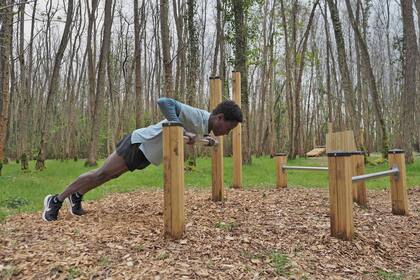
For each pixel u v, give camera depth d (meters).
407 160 13.88
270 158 21.17
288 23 23.92
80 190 4.29
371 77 15.05
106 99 28.48
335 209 3.86
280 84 32.72
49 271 2.75
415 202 6.38
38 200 6.46
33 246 3.23
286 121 32.25
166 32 11.74
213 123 3.81
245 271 2.89
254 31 14.79
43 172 13.41
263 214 4.75
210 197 5.95
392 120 34.22
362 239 3.90
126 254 3.09
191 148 12.14
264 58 25.14
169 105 3.62
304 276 2.86
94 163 16.33
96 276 2.69
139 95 17.30
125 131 28.80
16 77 25.12
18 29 20.31
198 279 2.69
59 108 33.09
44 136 14.62
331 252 3.49
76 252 3.10
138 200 5.94
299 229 4.10
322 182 9.61
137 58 17.41
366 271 3.17
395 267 3.35
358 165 5.59
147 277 2.67
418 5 16.42
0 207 5.68
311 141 36.00
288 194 6.51
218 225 4.09
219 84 5.75
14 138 29.44
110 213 4.70
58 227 3.83
